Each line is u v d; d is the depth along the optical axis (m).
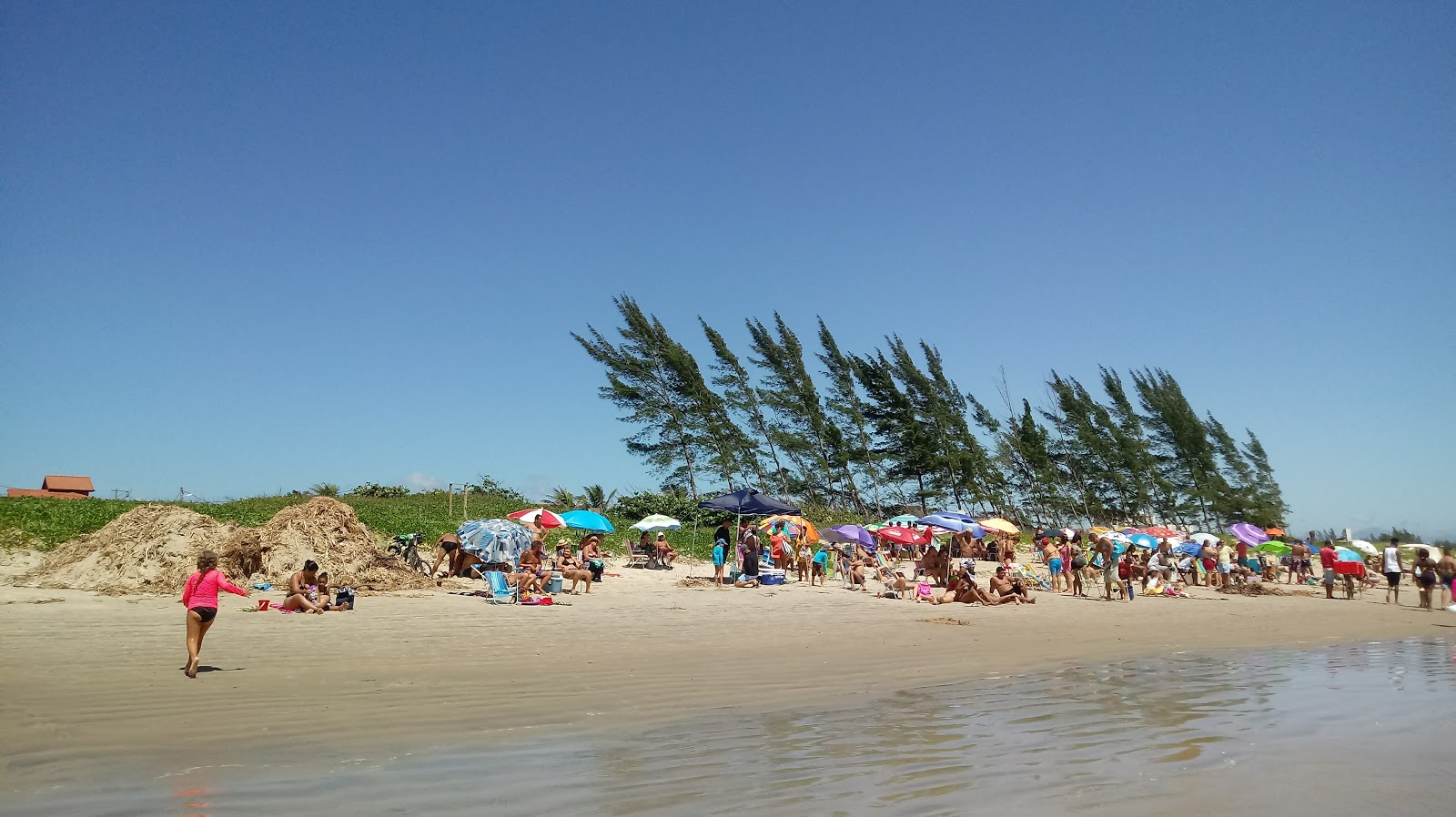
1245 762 5.84
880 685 9.60
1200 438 66.56
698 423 48.72
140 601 16.03
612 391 48.31
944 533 31.11
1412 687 9.62
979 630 16.14
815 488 52.44
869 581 27.58
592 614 16.83
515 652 11.62
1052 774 5.47
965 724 7.29
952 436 56.38
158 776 5.35
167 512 19.44
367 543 21.05
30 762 5.63
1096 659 12.27
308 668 9.91
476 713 7.61
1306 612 21.77
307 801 4.86
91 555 18.78
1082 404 64.94
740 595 22.12
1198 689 9.41
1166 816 4.56
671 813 4.62
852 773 5.51
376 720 7.25
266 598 16.97
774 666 10.98
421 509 35.16
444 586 20.80
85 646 10.91
